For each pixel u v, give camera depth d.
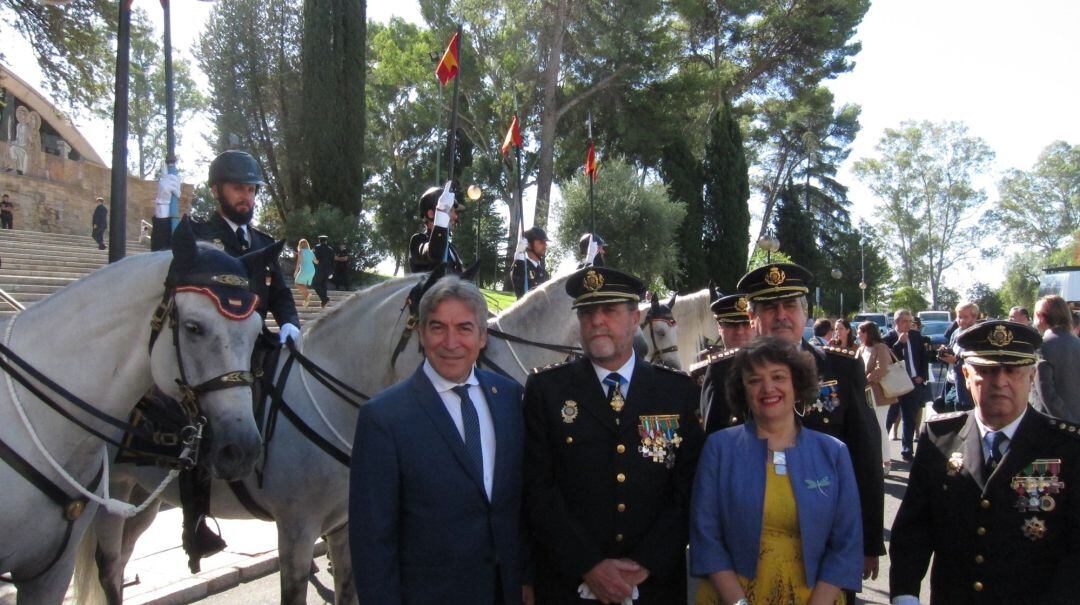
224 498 4.40
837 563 3.09
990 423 3.26
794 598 3.11
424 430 2.93
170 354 3.36
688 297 7.87
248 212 4.59
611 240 28.53
